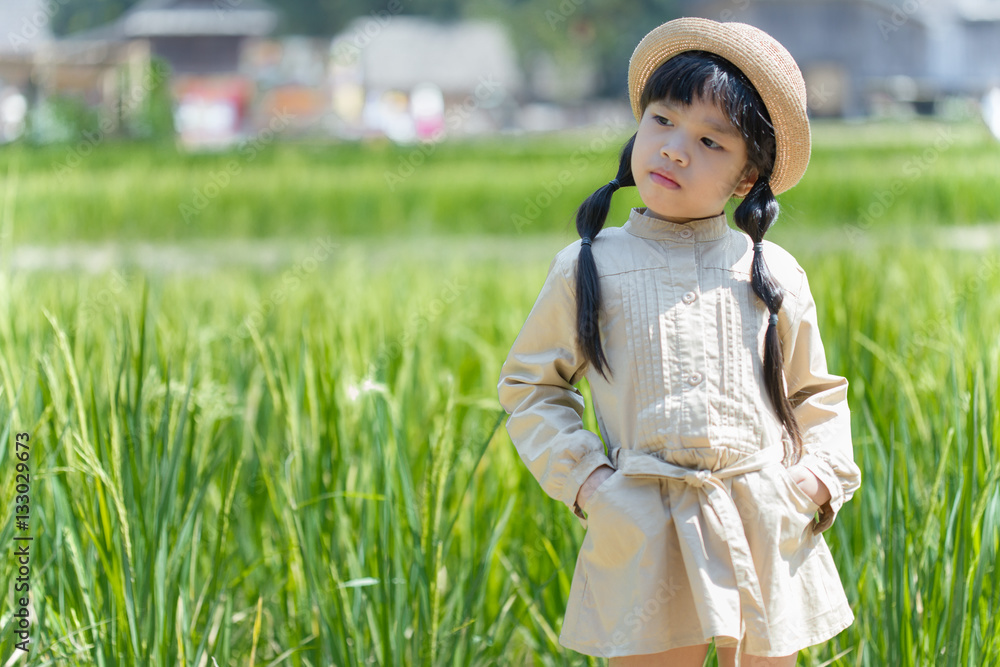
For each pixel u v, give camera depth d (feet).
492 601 8.46
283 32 196.13
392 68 201.77
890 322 11.91
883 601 7.19
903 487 7.63
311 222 44.62
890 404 9.71
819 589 5.86
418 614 7.17
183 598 6.93
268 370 8.51
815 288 13.08
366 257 30.22
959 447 7.58
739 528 5.49
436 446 7.28
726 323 5.79
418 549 7.26
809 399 6.16
